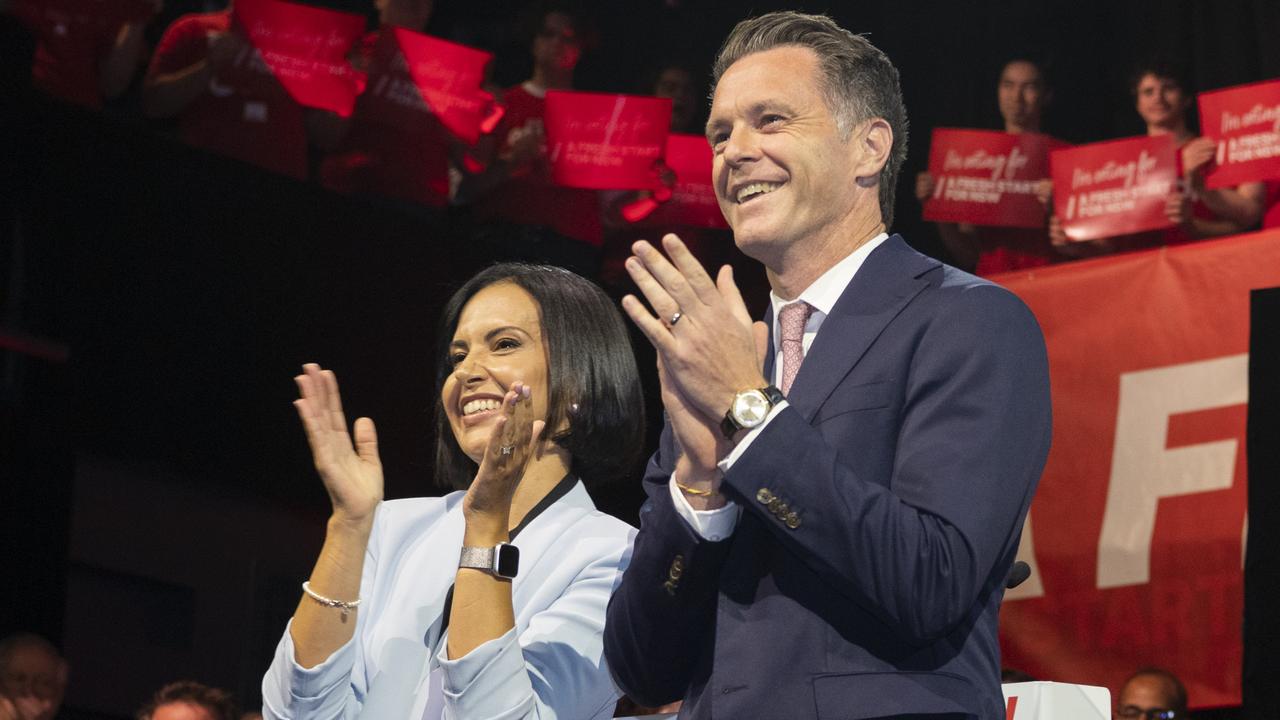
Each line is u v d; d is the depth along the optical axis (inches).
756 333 93.0
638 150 363.9
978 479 84.4
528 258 370.0
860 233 100.6
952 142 382.0
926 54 466.0
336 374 323.0
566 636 123.3
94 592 304.8
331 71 337.7
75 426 284.0
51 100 288.2
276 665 122.3
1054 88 451.8
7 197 278.4
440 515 138.3
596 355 137.1
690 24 470.9
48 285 283.6
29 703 251.9
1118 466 330.0
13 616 273.7
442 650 120.3
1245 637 296.2
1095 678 320.8
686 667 96.0
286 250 319.9
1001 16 460.1
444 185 362.3
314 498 322.0
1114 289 340.5
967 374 87.8
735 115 101.3
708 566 91.1
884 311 93.3
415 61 357.1
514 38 435.5
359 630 127.9
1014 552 91.0
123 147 297.7
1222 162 352.2
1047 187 377.4
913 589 81.1
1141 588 320.8
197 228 305.9
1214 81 434.9
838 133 100.2
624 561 129.8
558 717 121.7
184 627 319.3
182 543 317.7
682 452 91.3
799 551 83.0
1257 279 327.3
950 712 83.5
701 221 382.6
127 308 293.9
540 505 133.7
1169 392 329.7
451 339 142.8
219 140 331.6
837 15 473.7
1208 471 321.1
